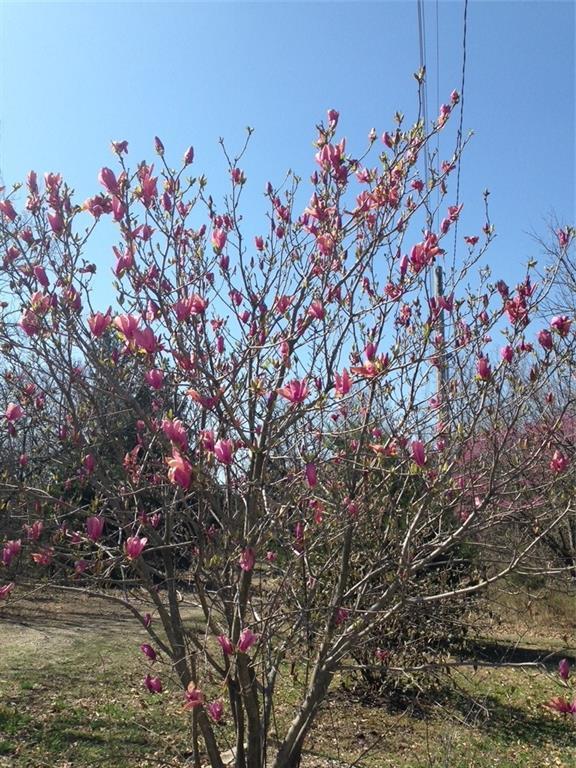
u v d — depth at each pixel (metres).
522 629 9.20
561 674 2.85
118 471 3.27
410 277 3.14
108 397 3.14
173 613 3.08
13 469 3.23
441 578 4.59
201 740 5.27
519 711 6.33
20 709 6.12
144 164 2.84
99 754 5.11
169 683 6.75
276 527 2.85
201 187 3.16
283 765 3.00
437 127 3.27
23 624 9.73
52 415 3.47
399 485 3.45
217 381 2.67
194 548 3.13
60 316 2.80
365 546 3.57
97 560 2.83
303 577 3.19
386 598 2.97
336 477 3.17
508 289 3.34
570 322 3.05
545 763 5.20
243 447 2.73
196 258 3.24
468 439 3.04
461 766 5.05
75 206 2.76
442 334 3.42
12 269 2.85
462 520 3.26
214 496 2.90
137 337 2.34
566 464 2.98
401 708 6.27
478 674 7.32
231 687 3.09
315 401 2.51
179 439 2.25
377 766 4.96
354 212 3.15
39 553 2.88
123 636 9.15
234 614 2.92
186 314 2.61
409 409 2.99
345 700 6.50
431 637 5.38
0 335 2.84
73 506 2.96
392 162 3.22
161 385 2.48
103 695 6.57
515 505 3.21
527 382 3.72
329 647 3.14
